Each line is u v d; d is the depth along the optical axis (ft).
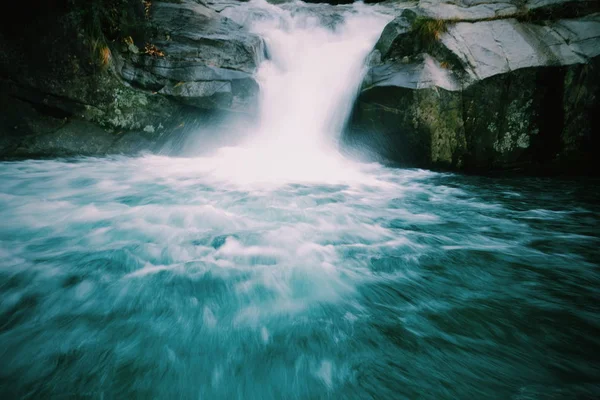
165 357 7.20
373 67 24.97
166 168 23.20
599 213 16.75
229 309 8.83
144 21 24.57
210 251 11.82
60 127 22.68
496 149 24.00
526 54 23.12
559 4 25.30
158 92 24.08
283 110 27.63
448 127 23.57
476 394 6.34
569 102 22.98
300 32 34.06
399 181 22.81
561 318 8.54
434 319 8.52
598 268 11.16
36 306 8.64
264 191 19.16
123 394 6.32
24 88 21.31
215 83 24.57
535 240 13.55
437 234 14.05
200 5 31.40
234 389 6.56
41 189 17.78
